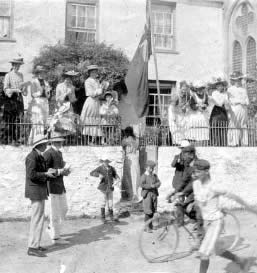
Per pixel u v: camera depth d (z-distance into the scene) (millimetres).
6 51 14242
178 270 6512
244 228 8797
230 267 6613
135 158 10461
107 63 13820
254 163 11102
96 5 15383
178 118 11055
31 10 14531
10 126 9586
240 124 11492
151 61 15758
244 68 15898
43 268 6582
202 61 16375
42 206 7242
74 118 10258
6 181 9359
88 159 9883
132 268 6617
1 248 7496
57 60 13664
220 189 5965
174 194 7586
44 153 7812
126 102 13891
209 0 16469
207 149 10797
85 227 9023
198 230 7152
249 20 15672
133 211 10148
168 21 16234
